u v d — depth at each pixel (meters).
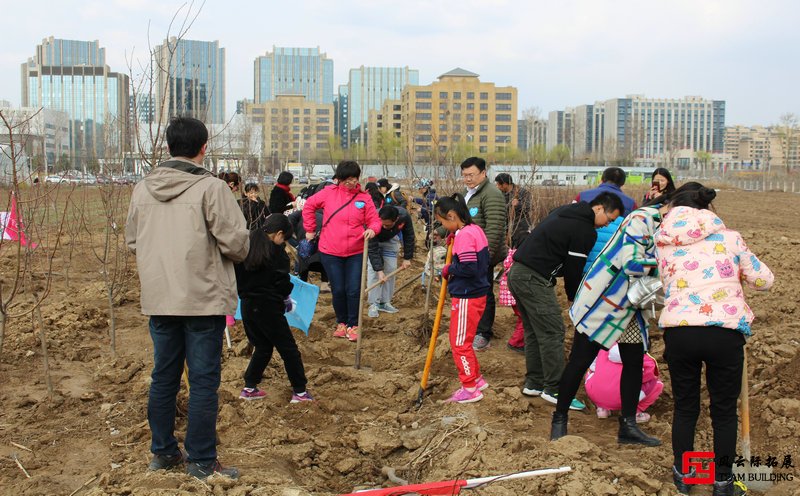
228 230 4.19
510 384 6.47
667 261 4.43
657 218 4.91
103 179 9.20
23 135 6.98
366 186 10.10
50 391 5.90
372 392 6.38
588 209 5.80
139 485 4.07
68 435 5.28
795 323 8.11
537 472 4.31
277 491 4.05
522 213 9.41
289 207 11.23
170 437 4.46
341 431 5.57
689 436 4.38
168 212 4.19
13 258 12.85
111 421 5.56
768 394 5.55
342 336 8.28
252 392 6.03
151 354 7.42
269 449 5.06
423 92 101.94
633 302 4.78
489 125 103.88
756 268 4.29
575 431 5.48
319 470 4.93
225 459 4.83
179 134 4.29
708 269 4.26
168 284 4.14
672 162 95.12
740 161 151.25
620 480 4.29
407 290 10.84
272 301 5.70
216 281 4.23
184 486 4.04
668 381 6.36
